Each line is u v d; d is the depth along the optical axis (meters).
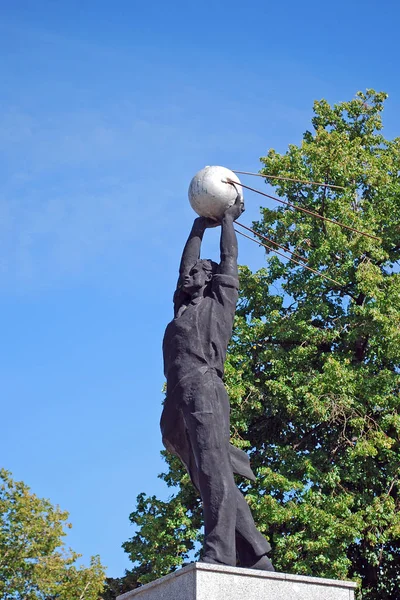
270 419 28.98
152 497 28.27
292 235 30.12
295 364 28.53
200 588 9.74
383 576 28.16
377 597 27.73
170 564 26.17
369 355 29.59
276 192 30.95
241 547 11.24
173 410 11.56
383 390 27.66
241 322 29.20
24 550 33.38
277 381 27.84
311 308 29.08
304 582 10.23
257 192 13.14
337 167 30.16
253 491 26.44
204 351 11.71
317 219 30.17
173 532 27.03
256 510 25.39
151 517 27.34
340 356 28.72
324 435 28.88
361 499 26.61
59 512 34.97
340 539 25.67
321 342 28.88
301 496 26.41
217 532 10.66
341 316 29.19
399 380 27.62
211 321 11.88
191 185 12.84
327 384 27.19
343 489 26.66
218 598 9.77
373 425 27.64
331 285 29.45
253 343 29.30
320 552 25.52
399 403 27.31
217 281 12.22
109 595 32.59
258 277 30.42
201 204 12.76
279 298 30.06
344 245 29.05
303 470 27.14
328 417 27.06
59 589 32.78
